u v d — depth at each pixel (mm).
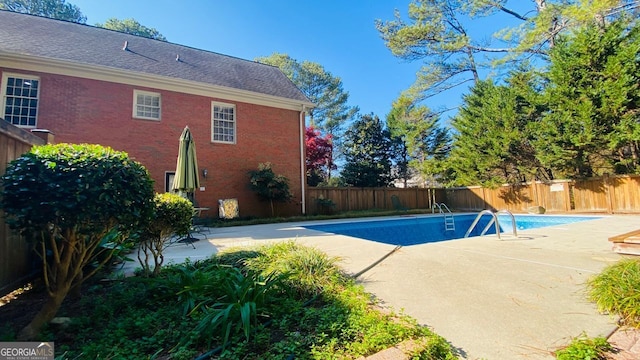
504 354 1954
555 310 2586
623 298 2449
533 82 13984
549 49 13266
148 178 2668
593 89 10656
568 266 3908
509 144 14289
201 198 11531
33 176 2037
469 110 16656
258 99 13047
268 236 7309
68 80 9578
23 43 9422
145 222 2730
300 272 3266
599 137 10742
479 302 2783
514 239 6129
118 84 10289
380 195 16922
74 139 9531
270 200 12844
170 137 11055
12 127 2896
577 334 2186
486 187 16094
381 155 22281
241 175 12523
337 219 12555
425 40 16500
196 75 11969
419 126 20828
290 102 13742
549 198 13609
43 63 9172
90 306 2828
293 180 13867
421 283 3342
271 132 13398
